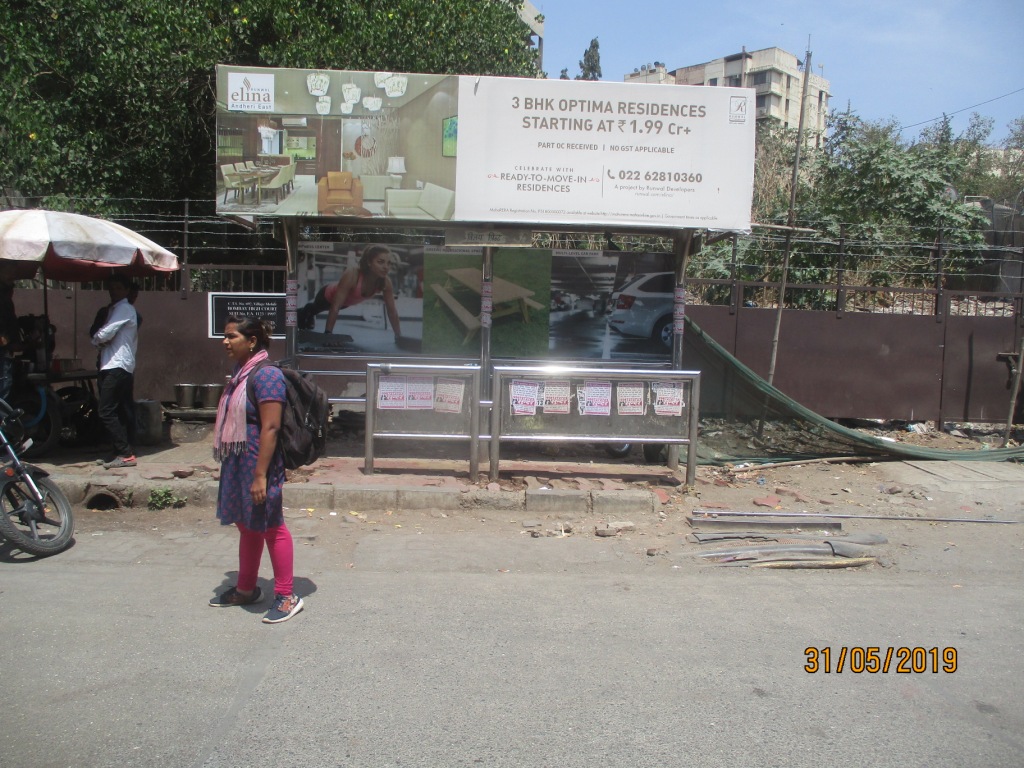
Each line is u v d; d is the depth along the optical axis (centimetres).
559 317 892
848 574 605
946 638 482
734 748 354
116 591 528
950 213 1264
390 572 580
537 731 364
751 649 459
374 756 341
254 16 1125
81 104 1155
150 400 940
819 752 352
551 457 870
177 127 1180
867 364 1028
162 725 363
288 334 840
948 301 1034
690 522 695
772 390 885
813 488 810
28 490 600
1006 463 912
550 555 623
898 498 786
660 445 849
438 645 454
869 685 418
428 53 1145
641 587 561
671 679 419
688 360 913
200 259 1272
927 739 366
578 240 1132
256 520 468
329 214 751
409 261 888
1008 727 379
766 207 1437
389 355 893
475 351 894
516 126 742
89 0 1109
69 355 1016
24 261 766
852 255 1070
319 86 745
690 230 798
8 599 509
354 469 788
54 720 366
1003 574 609
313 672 418
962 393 1038
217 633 464
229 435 470
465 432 754
